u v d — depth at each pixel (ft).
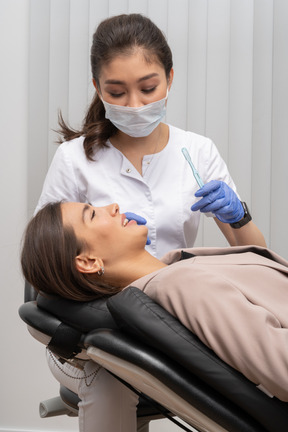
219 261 4.06
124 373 3.51
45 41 8.11
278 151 7.64
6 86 8.34
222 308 3.33
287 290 3.92
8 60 8.31
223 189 4.95
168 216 5.45
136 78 4.88
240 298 3.37
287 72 7.57
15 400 8.64
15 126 8.33
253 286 3.83
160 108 5.08
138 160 5.55
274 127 7.62
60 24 8.08
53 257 4.12
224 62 7.84
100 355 3.62
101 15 8.02
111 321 3.76
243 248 4.55
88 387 4.40
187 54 7.87
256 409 3.17
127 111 4.98
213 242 7.92
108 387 4.35
